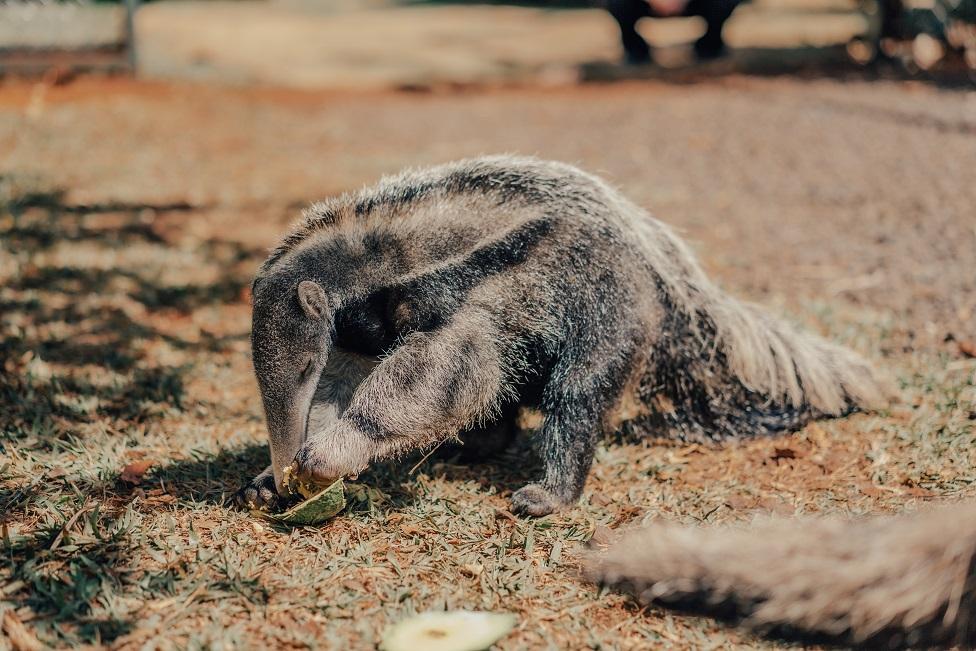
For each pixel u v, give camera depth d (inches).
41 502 82.3
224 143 186.9
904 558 70.2
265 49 317.4
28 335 106.3
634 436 93.2
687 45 307.1
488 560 79.2
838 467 88.0
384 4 462.9
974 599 69.8
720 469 89.0
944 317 107.9
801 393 92.4
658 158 173.9
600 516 83.8
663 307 88.9
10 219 132.6
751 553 72.1
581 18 399.5
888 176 153.7
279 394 81.4
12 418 92.9
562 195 85.3
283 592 75.9
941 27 249.4
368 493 84.4
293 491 82.1
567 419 85.4
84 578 75.4
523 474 89.6
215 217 142.0
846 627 70.6
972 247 122.0
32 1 243.3
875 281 116.7
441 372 82.6
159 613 73.9
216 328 111.2
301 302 80.7
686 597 73.7
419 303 83.2
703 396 92.0
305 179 162.6
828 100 214.7
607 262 85.1
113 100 217.8
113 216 139.3
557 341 85.6
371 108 225.3
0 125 188.2
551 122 206.2
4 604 73.9
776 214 139.7
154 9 431.2
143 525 80.7
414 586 76.7
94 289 116.8
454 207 84.4
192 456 88.8
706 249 127.5
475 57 303.7
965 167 155.3
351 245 83.8
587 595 76.4
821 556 71.2
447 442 91.0
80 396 96.6
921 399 94.8
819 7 405.7
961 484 85.0
